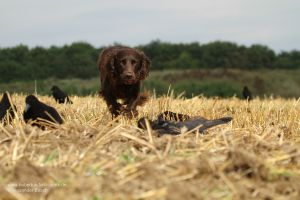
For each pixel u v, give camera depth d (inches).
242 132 326.0
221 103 618.5
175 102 531.8
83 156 237.9
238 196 203.6
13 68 1929.1
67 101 607.5
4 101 364.5
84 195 194.4
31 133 267.9
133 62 433.7
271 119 409.7
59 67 1983.3
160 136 299.9
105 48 476.4
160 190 196.7
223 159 240.1
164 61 2356.1
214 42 2444.6
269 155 256.8
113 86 442.9
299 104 616.1
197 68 2261.3
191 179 215.8
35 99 338.3
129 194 196.1
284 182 216.2
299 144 293.1
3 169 219.0
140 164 222.4
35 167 213.2
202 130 315.9
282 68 2348.7
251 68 2310.5
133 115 410.6
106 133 285.4
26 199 190.1
